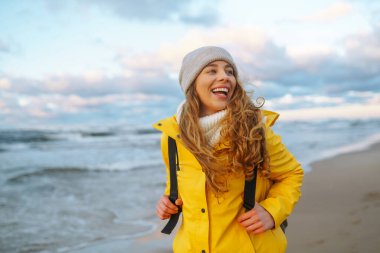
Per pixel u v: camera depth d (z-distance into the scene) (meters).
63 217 5.56
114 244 4.27
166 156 1.99
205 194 1.67
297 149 14.11
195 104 1.83
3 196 7.24
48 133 27.66
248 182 1.71
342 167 8.69
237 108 1.75
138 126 36.50
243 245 1.67
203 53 1.84
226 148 1.71
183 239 1.77
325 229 4.02
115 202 6.44
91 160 13.23
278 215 1.68
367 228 3.87
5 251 4.16
